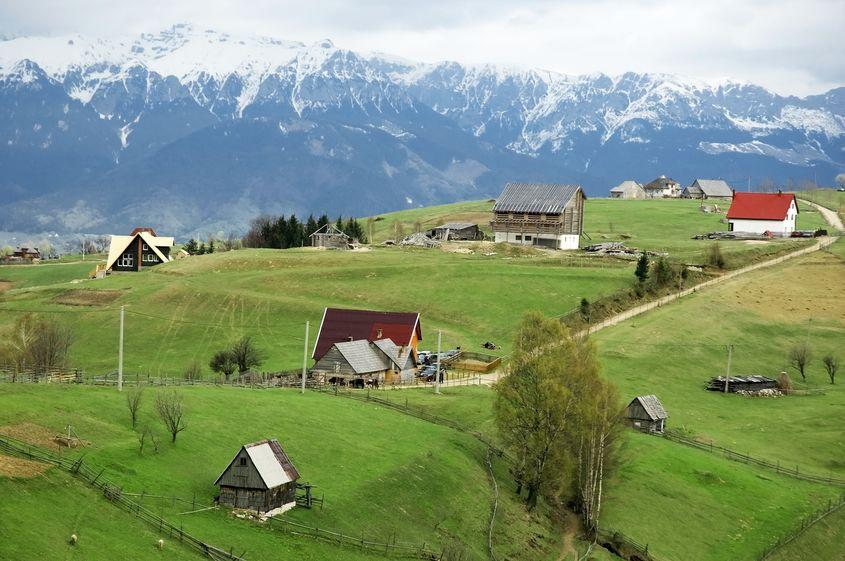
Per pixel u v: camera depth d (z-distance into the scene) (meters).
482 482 104.81
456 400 130.38
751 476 120.00
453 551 86.25
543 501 108.06
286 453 97.19
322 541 82.75
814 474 123.88
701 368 158.75
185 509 81.00
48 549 68.06
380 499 92.75
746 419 141.50
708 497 113.31
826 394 152.62
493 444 116.19
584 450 107.44
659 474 116.56
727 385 150.75
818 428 137.88
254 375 136.25
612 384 114.12
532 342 114.38
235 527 80.69
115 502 77.81
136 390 106.50
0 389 98.88
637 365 155.50
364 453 101.94
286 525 83.12
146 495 80.56
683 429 134.38
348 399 124.25
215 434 97.25
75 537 69.94
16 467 77.12
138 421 95.94
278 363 154.75
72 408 95.19
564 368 110.75
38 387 102.38
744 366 161.25
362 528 87.12
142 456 87.69
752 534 107.50
